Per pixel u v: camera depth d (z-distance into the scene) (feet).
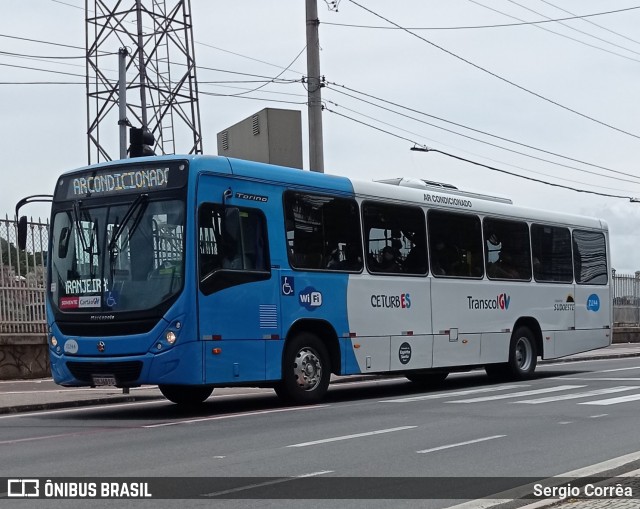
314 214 50.62
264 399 55.72
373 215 54.24
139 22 100.94
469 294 60.39
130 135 53.36
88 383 45.24
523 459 30.83
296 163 70.08
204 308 44.16
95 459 31.86
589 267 72.49
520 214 65.87
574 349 70.03
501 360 62.95
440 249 58.70
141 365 43.62
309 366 49.67
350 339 51.78
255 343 46.50
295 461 30.68
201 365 43.83
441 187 60.70
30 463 31.35
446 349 58.18
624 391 54.19
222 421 42.91
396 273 55.21
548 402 48.44
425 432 37.27
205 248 44.62
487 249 62.54
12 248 64.85
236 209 46.32
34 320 66.13
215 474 28.53
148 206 45.09
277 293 47.83
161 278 44.06
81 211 46.68
